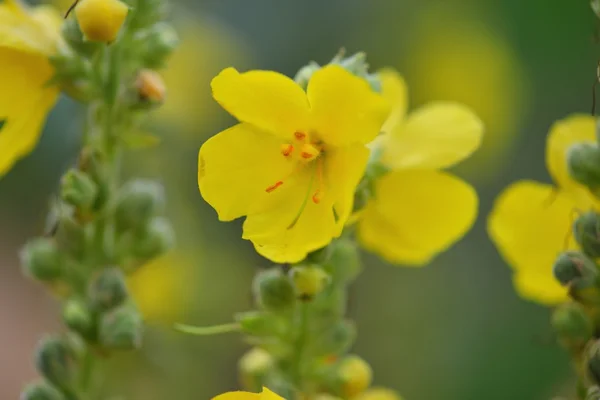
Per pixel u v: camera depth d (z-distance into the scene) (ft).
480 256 1.89
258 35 2.08
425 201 1.43
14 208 1.92
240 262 1.81
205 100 1.92
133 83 1.42
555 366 1.79
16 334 2.08
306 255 1.36
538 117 1.93
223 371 1.72
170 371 1.69
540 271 1.44
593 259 1.37
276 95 1.35
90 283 1.44
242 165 1.36
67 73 1.42
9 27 1.42
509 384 1.80
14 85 1.42
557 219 1.43
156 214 1.47
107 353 1.44
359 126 1.34
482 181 1.93
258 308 1.42
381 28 2.06
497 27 1.98
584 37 1.90
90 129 1.44
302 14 2.09
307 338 1.41
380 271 1.86
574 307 1.39
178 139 1.85
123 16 1.38
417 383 1.81
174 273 1.73
